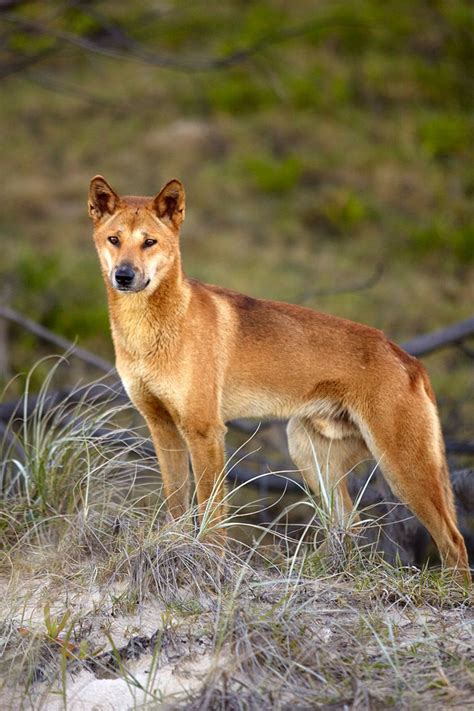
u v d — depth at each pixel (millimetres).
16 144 39594
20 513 14766
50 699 10094
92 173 37812
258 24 43875
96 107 41438
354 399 14688
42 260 30844
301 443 15500
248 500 21328
